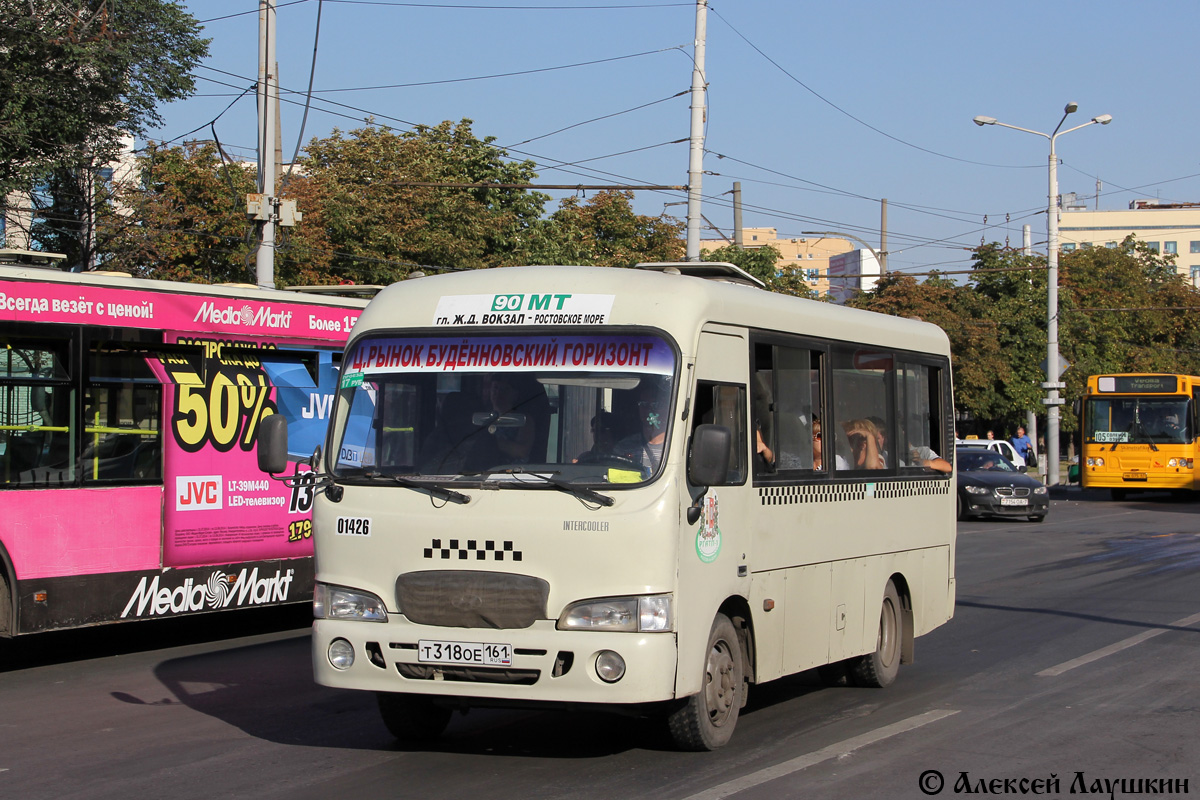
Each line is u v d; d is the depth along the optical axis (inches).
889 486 363.3
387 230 1182.9
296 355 460.1
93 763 273.6
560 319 264.8
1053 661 402.9
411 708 284.0
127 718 322.0
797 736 295.7
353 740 293.3
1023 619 498.9
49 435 380.8
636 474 249.4
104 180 1019.3
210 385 427.2
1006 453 1348.4
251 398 439.8
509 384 263.1
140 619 401.4
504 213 1373.0
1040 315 1966.0
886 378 367.9
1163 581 626.5
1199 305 2554.1
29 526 373.1
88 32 820.0
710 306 271.9
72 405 386.0
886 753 278.5
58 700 347.6
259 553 440.1
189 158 1087.6
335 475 267.6
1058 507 1240.2
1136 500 1368.1
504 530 249.0
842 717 319.3
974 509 1027.3
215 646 444.1
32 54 803.4
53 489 379.9
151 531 405.7
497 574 248.5
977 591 590.6
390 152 1254.3
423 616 252.1
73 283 387.9
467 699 261.3
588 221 1502.2
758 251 1557.6
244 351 440.8
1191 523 1018.7
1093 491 1551.4
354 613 259.3
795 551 306.7
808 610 313.1
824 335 328.5
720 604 268.2
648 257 1492.4
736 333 283.4
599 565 245.1
